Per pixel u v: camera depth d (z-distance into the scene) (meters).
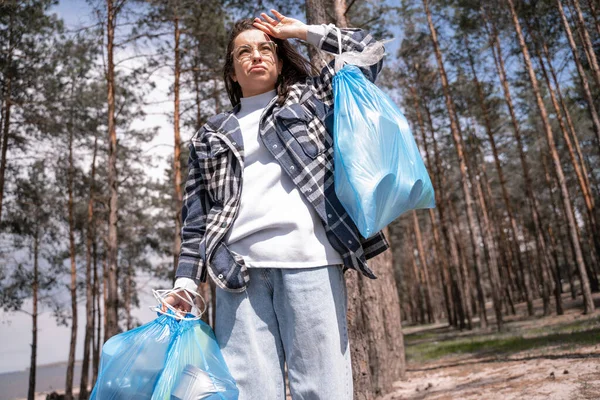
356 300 3.71
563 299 32.91
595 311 17.84
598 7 15.90
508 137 27.05
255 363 1.36
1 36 14.59
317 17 3.92
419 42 19.02
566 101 22.19
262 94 1.59
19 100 15.27
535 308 30.47
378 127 1.34
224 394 1.29
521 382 5.62
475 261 22.83
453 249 25.80
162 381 1.28
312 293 1.33
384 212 1.31
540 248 24.50
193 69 14.14
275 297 1.38
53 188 21.27
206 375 1.30
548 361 7.03
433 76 20.95
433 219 30.72
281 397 1.38
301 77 1.67
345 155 1.31
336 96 1.42
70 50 14.30
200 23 13.88
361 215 1.27
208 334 1.42
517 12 17.98
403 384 8.10
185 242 1.53
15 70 15.02
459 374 8.06
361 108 1.37
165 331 1.37
